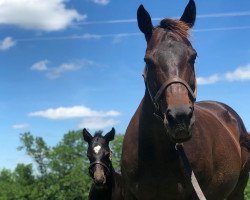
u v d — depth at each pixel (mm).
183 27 1581
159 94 1467
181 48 1502
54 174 18672
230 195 2270
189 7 1705
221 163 1821
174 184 1595
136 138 1646
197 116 1776
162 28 1597
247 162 2213
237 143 2117
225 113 2238
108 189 4371
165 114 1400
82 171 18375
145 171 1619
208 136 1747
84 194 18203
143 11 1639
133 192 1678
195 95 1531
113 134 4828
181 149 1535
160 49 1509
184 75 1464
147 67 1562
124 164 1692
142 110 1646
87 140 4898
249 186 14578
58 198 18359
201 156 1637
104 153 4520
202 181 1662
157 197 1641
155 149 1588
